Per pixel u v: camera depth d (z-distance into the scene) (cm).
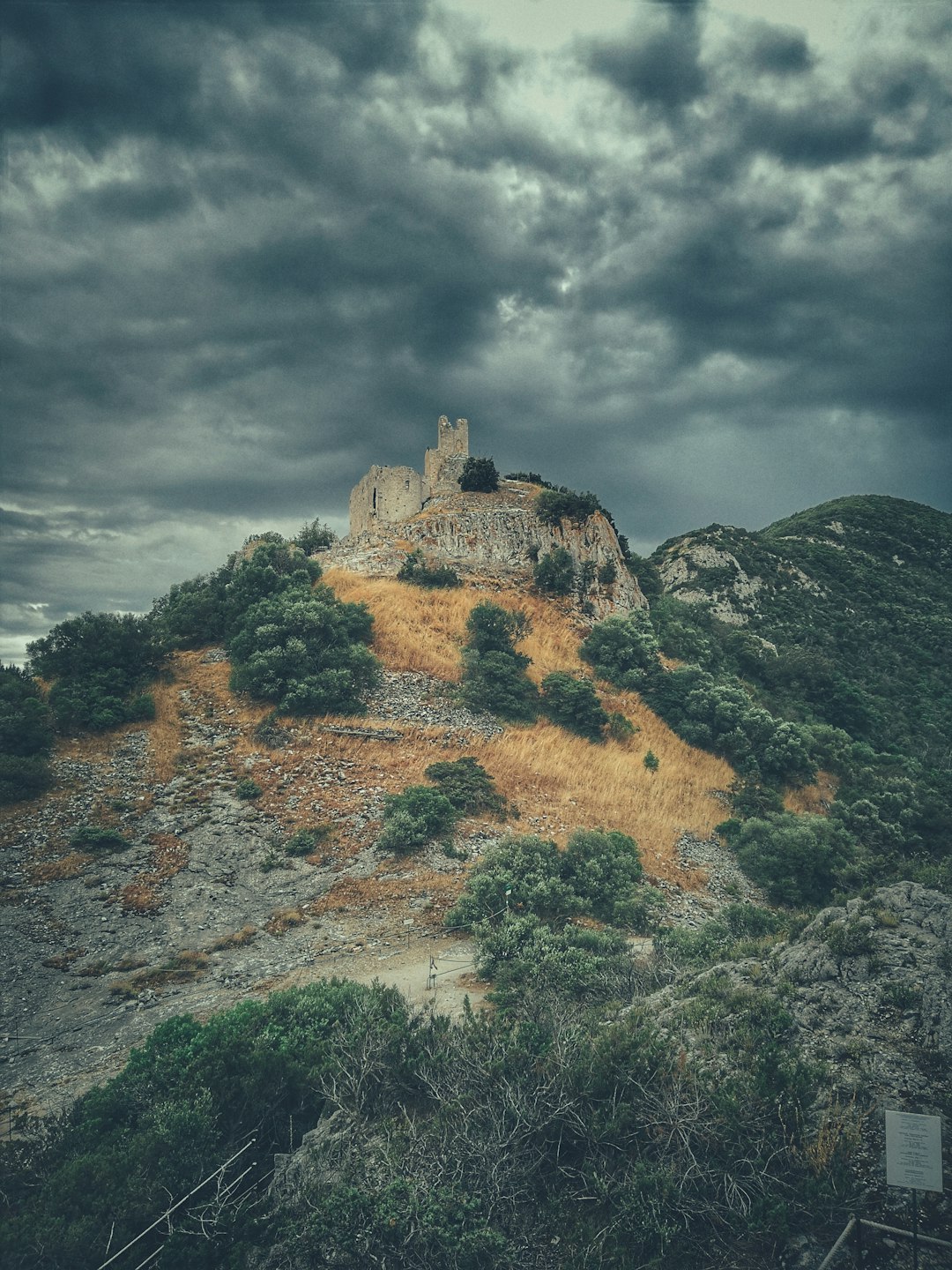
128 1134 1406
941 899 1556
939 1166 919
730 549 12106
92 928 2903
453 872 3481
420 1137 1301
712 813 4884
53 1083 1994
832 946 1491
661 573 12044
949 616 10806
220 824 3709
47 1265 1097
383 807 3953
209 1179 1254
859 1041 1261
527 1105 1257
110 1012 2381
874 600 11281
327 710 4844
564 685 5538
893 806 5338
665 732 5694
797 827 4506
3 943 2753
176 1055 1647
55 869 3253
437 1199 1163
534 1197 1177
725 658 7725
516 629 6225
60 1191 1216
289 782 4119
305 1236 1159
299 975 2603
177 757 4334
